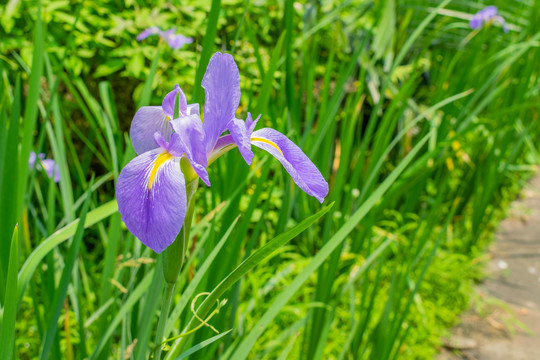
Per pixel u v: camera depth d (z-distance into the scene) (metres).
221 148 0.36
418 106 1.38
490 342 0.94
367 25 1.24
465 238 1.26
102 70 0.99
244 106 0.95
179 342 0.38
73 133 1.14
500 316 1.02
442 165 1.25
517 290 1.11
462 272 1.11
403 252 1.07
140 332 0.46
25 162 0.47
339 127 1.30
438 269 1.06
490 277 1.16
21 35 0.98
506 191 1.53
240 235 0.53
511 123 1.20
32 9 0.94
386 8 1.20
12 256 0.33
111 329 0.47
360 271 0.65
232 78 0.35
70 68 0.94
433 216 0.94
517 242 1.31
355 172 0.82
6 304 0.34
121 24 1.01
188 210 0.34
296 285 0.46
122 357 0.45
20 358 0.78
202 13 1.06
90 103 0.70
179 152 0.33
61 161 0.58
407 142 1.26
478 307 1.02
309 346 0.70
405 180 0.87
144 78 1.00
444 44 1.38
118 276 0.53
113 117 0.66
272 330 0.81
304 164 0.37
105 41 1.01
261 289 0.79
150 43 1.07
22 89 0.98
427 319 0.95
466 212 1.34
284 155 0.38
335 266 0.66
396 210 1.26
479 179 1.19
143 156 0.33
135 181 0.32
